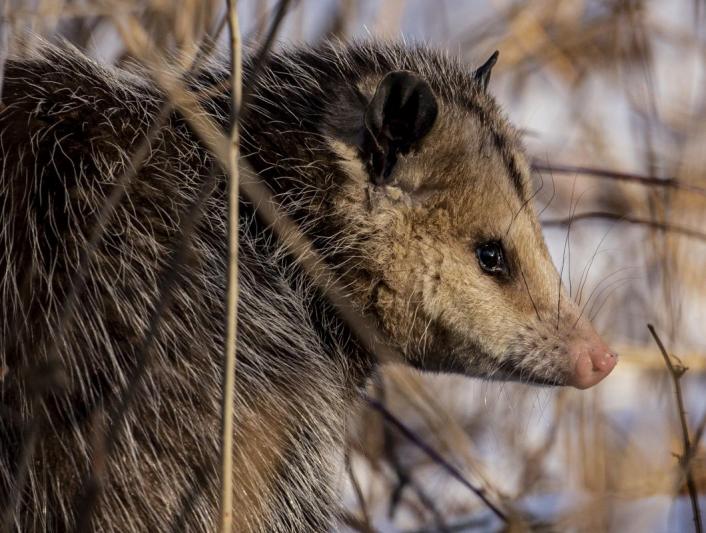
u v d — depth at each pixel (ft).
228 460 16.14
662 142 34.94
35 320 17.56
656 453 29.27
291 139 21.33
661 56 37.96
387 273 21.33
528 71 36.88
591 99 36.68
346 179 21.12
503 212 21.61
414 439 25.31
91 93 20.42
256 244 20.63
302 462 20.10
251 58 22.63
